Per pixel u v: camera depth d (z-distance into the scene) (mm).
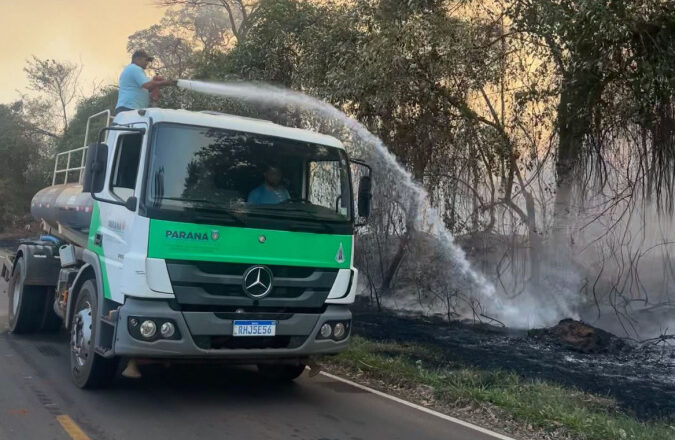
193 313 5957
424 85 11711
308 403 6867
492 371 8336
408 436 5941
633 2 9672
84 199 7609
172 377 7570
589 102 10867
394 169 13586
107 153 6430
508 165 12508
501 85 12211
